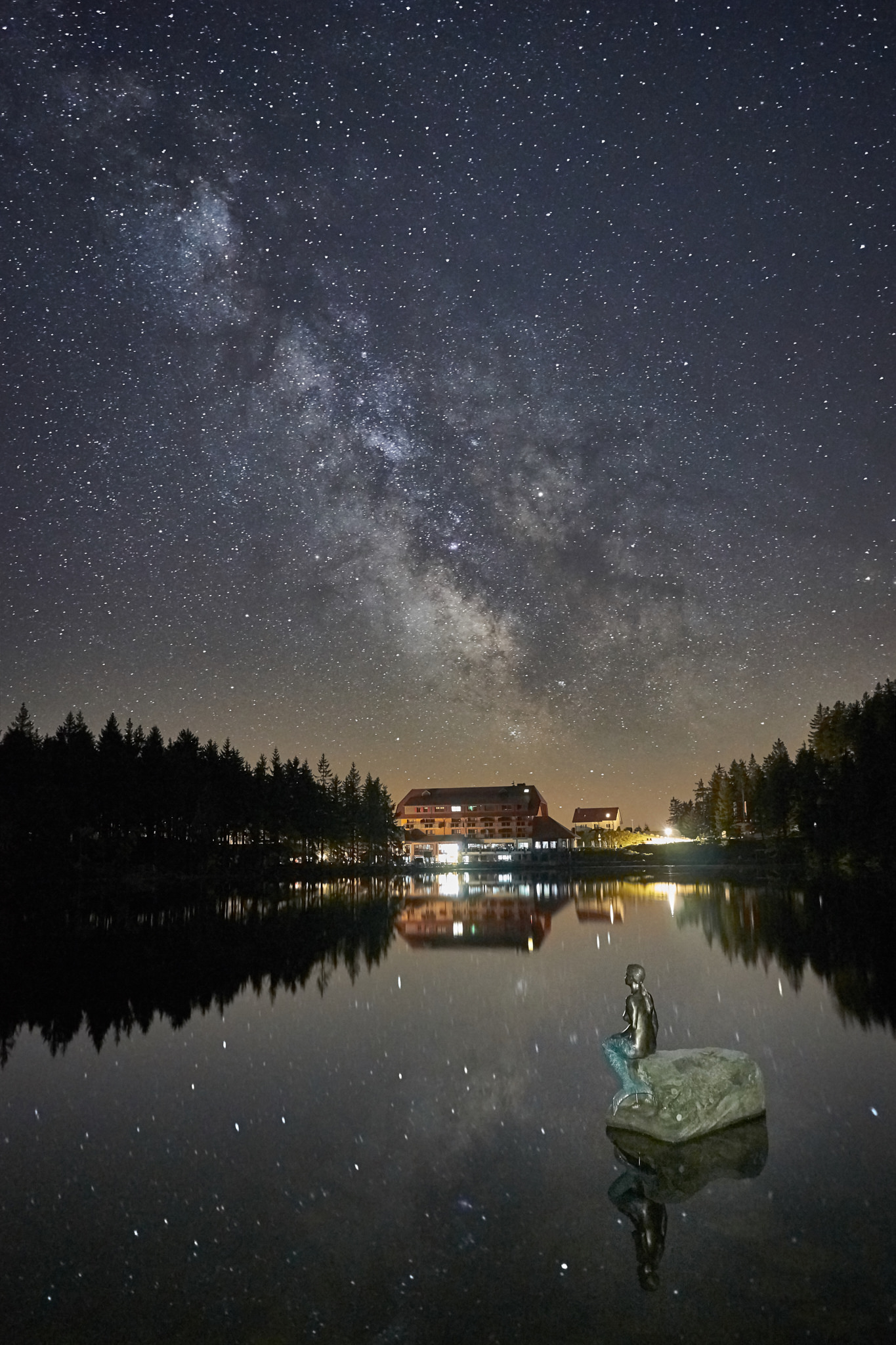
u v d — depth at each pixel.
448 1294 7.93
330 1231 9.36
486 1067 15.95
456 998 23.14
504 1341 7.12
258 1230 9.45
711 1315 7.38
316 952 33.53
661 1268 8.25
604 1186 10.23
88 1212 10.08
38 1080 15.82
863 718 90.19
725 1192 9.91
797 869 84.56
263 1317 7.65
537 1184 10.38
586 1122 12.59
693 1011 19.94
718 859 109.69
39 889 62.47
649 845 144.00
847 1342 6.95
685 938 34.31
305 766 124.56
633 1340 7.05
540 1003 21.91
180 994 24.52
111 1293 8.18
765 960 27.41
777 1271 8.11
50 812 65.12
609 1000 22.00
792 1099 13.14
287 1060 16.91
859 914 41.22
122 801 78.56
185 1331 7.46
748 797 139.38
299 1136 12.51
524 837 173.12
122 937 39.72
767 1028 17.97
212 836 95.06
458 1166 11.09
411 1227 9.36
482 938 37.50
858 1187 9.92
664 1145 11.49
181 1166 11.46
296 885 89.50
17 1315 7.80
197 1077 15.84
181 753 95.25
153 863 87.94
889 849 67.44
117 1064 16.91
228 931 42.06
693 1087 11.85
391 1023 20.19
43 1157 11.95
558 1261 8.46
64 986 25.97
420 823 178.12
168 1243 9.20
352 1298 7.93
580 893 69.44
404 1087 14.80
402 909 55.84
